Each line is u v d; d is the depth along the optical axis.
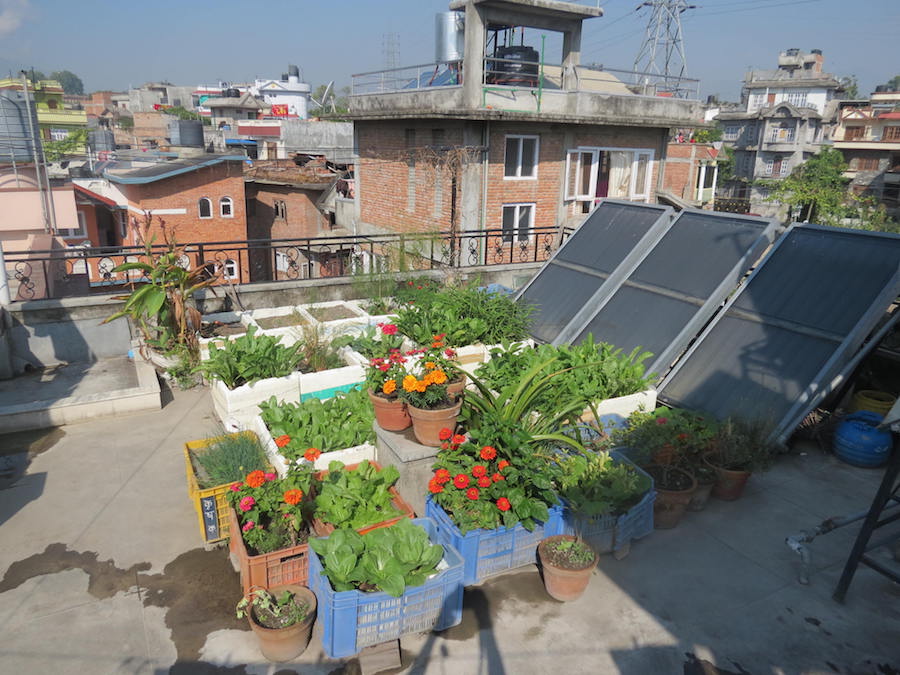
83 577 4.20
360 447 5.05
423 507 4.49
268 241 8.84
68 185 19.67
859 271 5.95
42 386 7.06
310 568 3.72
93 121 70.00
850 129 47.84
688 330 6.55
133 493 5.20
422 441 4.47
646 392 6.04
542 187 15.88
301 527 4.11
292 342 7.36
